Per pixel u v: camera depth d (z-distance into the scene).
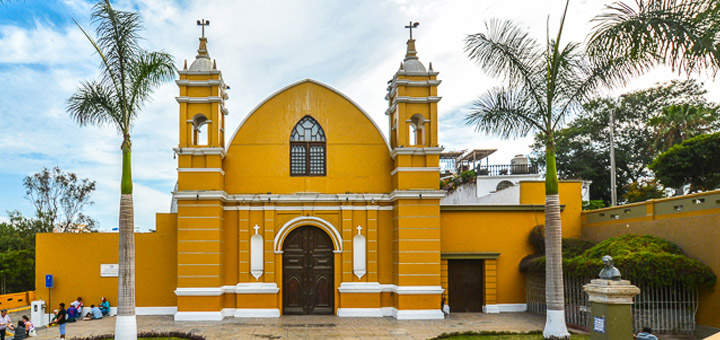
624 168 38.75
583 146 40.00
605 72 14.37
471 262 20.23
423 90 19.45
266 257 18.92
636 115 38.62
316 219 19.27
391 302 19.06
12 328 15.80
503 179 33.75
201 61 19.25
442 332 15.59
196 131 20.22
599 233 20.20
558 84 14.91
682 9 10.40
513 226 20.55
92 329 16.34
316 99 20.03
